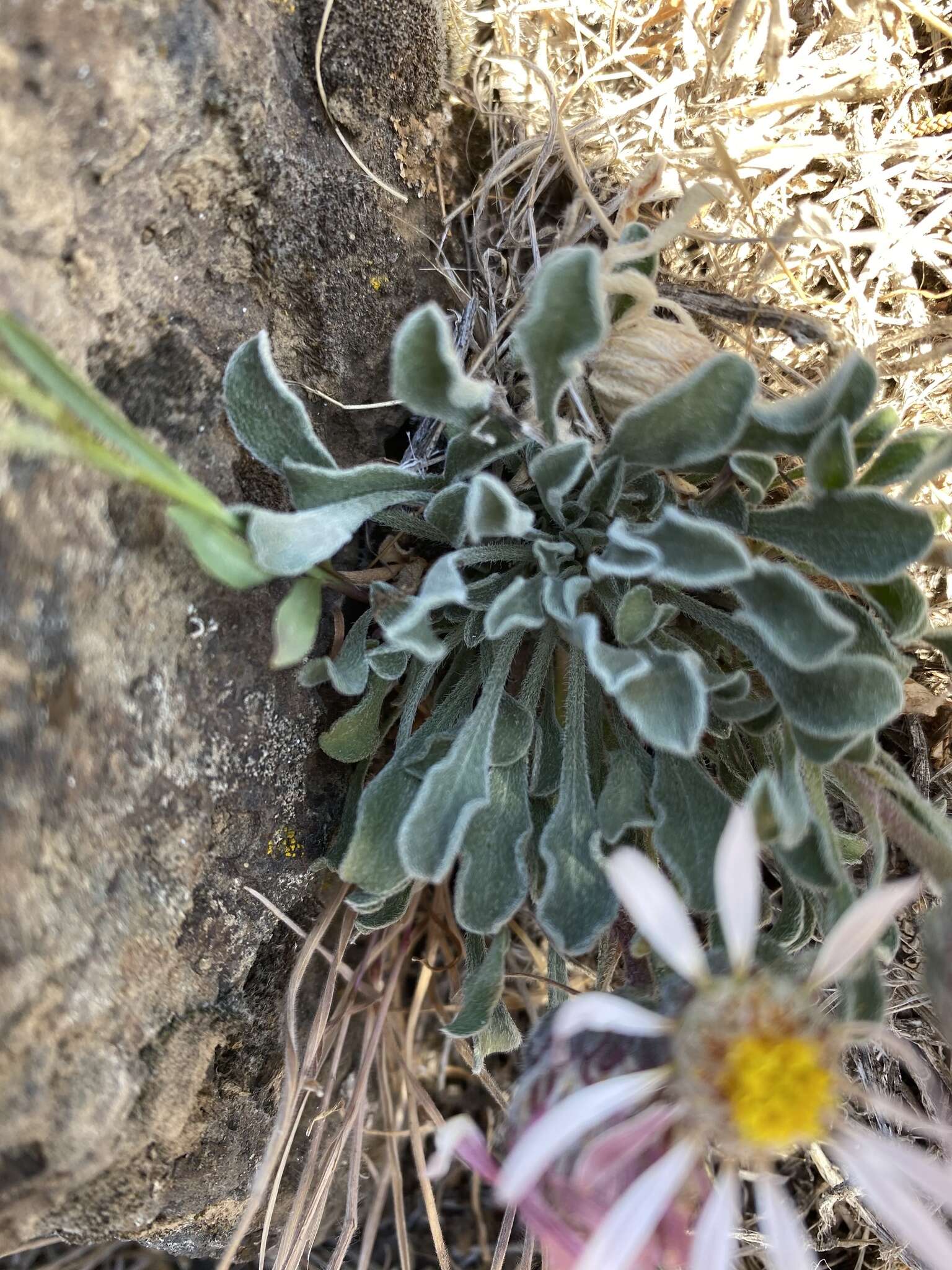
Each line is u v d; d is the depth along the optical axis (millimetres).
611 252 94
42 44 64
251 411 84
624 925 96
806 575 105
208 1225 97
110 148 69
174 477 69
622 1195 69
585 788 91
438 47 106
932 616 115
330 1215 120
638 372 97
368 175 99
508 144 118
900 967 111
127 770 75
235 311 88
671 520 80
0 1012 68
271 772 91
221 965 88
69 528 70
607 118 114
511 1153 65
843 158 119
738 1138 69
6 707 67
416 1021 126
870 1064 111
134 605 76
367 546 109
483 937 100
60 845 71
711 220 118
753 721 90
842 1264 119
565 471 88
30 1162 73
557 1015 77
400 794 92
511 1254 134
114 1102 77
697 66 118
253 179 85
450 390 83
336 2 93
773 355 116
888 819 84
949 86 121
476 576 107
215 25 75
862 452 93
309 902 103
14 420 65
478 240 112
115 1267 130
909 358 115
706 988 71
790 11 119
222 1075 93
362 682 90
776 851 84
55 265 69
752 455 89
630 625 85
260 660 88
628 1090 69
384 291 103
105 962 75
